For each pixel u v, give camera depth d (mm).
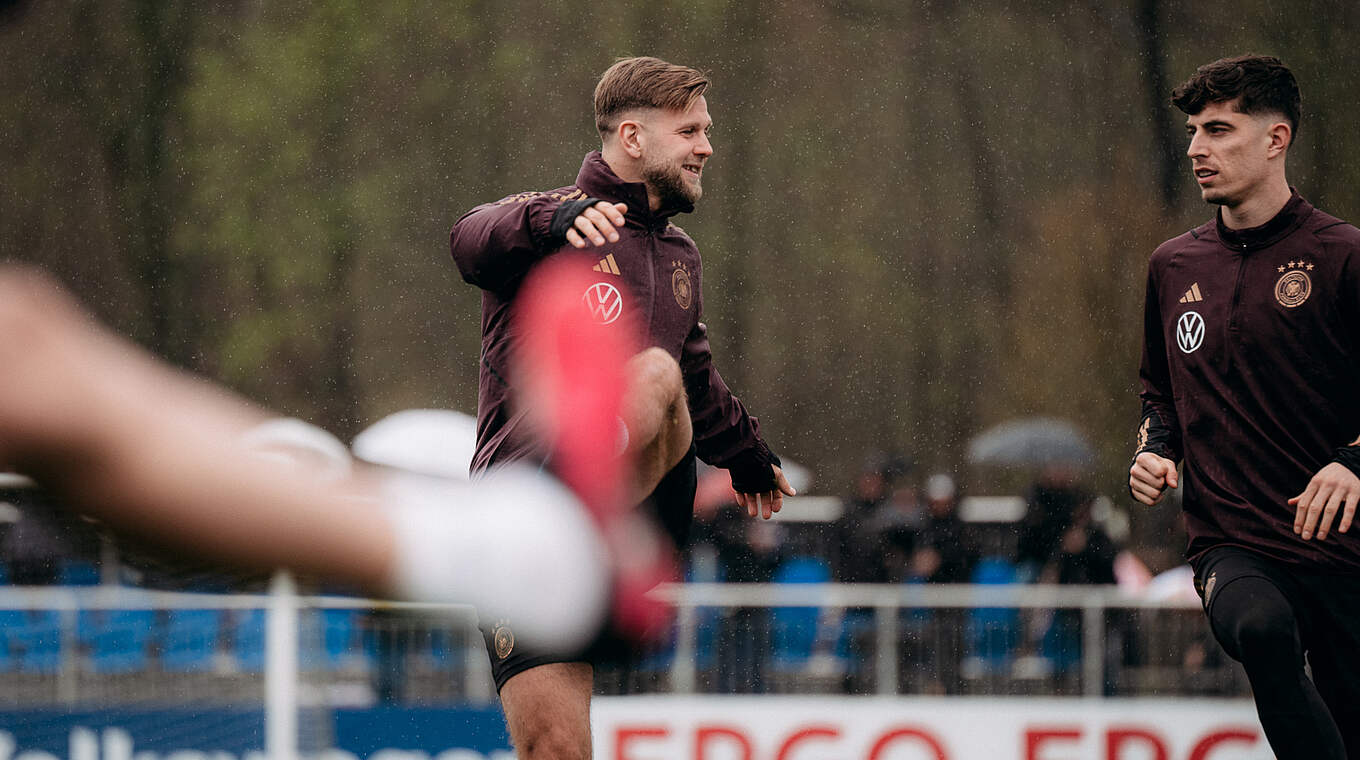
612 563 3484
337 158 78188
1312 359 12172
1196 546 12758
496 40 79625
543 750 10117
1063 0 80750
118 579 25109
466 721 25516
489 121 79250
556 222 10266
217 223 77250
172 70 78312
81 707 25094
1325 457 12219
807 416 78000
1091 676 27312
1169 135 78562
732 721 26141
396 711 25438
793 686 26828
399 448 29312
